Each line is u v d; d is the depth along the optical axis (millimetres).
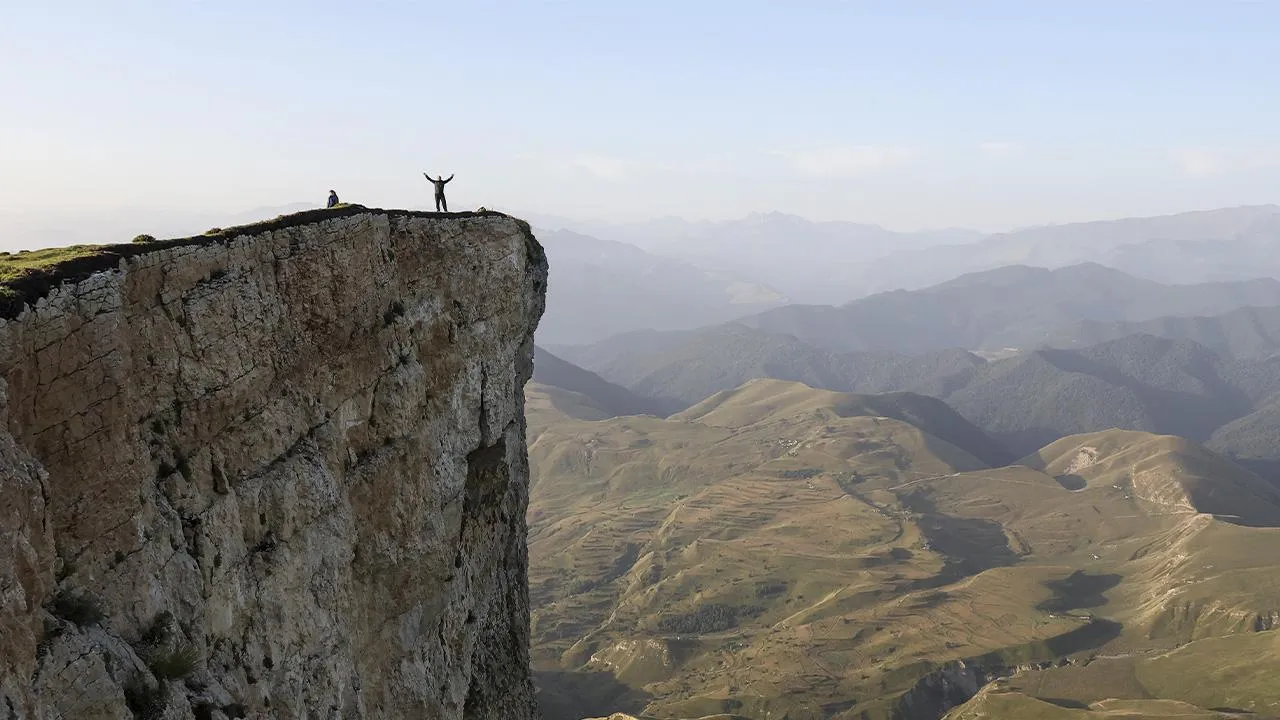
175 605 22516
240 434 26656
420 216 40125
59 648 17938
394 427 35875
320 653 28938
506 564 51219
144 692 20000
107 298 21000
